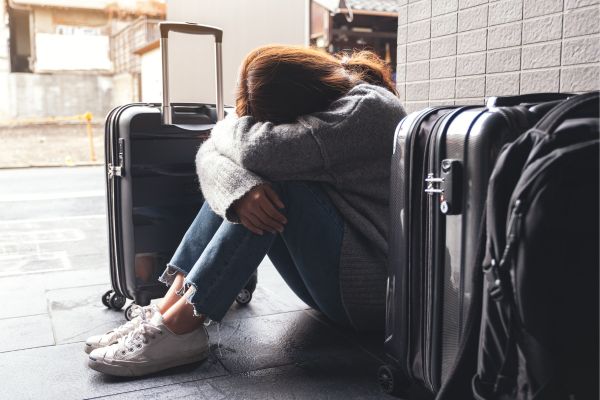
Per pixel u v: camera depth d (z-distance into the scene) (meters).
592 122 0.87
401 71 2.77
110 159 1.87
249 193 1.37
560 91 1.95
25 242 3.35
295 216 1.45
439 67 2.51
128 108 1.87
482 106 1.18
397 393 1.35
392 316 1.28
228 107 2.09
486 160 1.01
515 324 0.90
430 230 1.14
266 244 1.43
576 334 0.86
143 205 1.82
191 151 1.88
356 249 1.48
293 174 1.40
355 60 1.66
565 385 0.87
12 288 2.31
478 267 1.00
